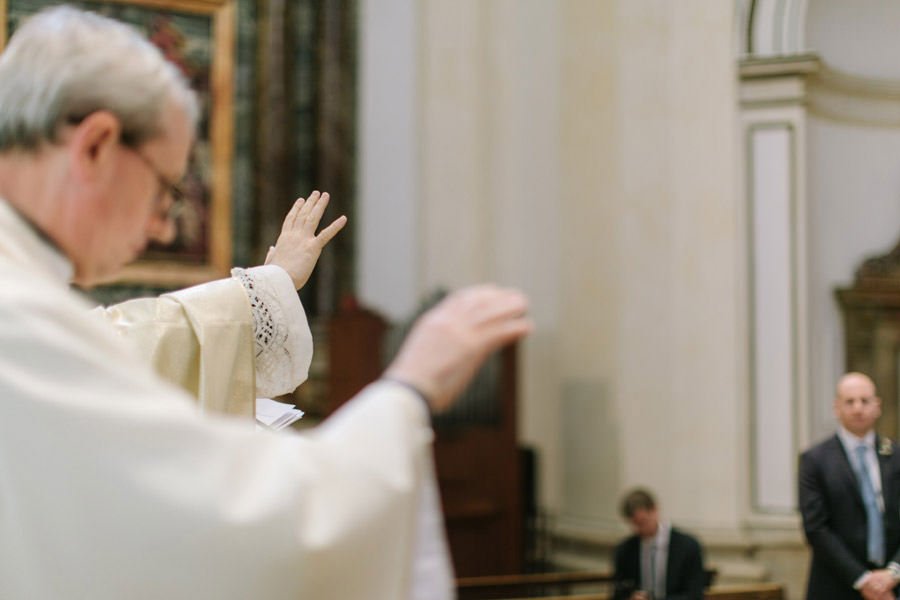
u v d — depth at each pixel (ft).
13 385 3.41
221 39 32.60
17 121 4.18
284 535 3.30
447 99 35.35
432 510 3.81
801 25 29.89
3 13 10.79
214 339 7.59
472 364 3.85
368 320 29.27
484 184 35.47
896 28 31.68
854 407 18.53
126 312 7.62
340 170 34.17
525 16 35.40
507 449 30.30
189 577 3.27
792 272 29.63
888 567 17.67
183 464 3.39
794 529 28.96
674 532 21.79
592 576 24.06
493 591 23.66
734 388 29.48
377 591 3.46
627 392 30.99
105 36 4.38
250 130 33.04
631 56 31.27
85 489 3.34
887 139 31.91
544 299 34.50
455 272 35.04
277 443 3.56
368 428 3.64
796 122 29.71
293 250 8.37
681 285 30.17
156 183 4.47
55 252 4.28
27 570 3.39
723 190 29.78
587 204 32.55
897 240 31.65
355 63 34.91
